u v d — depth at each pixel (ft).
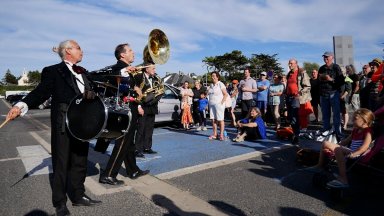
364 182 15.12
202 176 16.43
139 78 18.53
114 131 12.39
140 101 16.63
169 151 22.66
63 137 11.73
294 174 16.47
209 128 34.94
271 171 17.06
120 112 12.57
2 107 101.96
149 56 18.85
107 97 13.55
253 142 25.14
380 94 19.04
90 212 12.36
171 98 37.14
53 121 11.84
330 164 14.30
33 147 26.32
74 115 11.29
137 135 20.77
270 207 12.38
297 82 23.86
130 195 14.05
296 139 23.59
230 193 13.96
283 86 30.35
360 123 13.64
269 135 28.22
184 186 14.98
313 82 33.40
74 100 11.34
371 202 12.76
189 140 27.17
